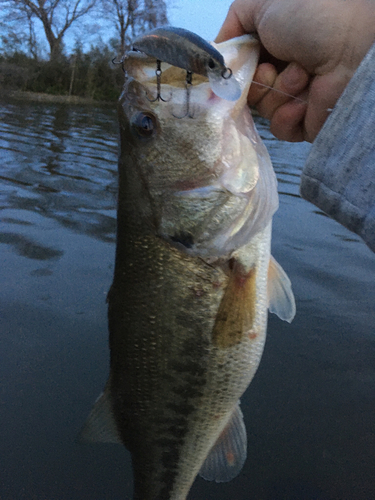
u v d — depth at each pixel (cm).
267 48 28
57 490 49
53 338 70
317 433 55
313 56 26
